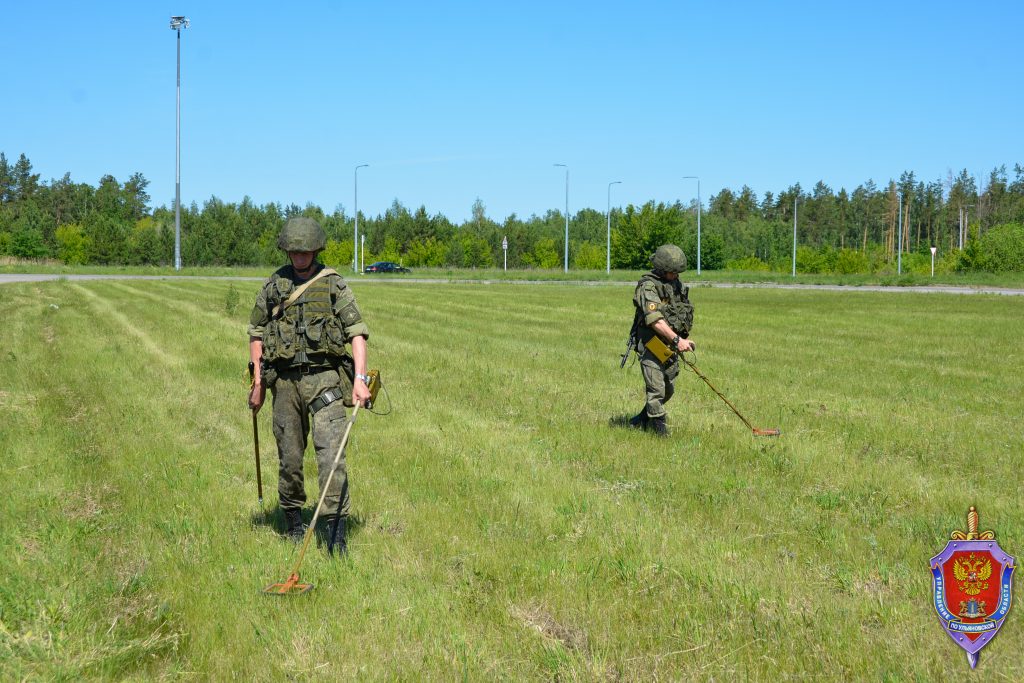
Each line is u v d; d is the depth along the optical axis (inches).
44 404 386.6
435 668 144.6
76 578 181.3
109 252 3754.9
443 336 724.0
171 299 1171.9
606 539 207.3
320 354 202.1
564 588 177.3
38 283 1593.3
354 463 285.6
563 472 274.8
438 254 4079.7
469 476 267.3
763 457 291.3
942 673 141.3
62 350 583.5
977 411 386.6
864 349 645.3
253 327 209.3
